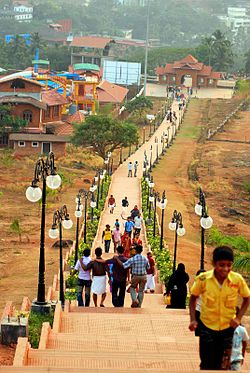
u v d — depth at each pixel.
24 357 14.91
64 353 15.91
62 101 127.81
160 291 34.97
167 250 48.41
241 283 12.33
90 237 53.44
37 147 107.75
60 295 27.27
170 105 168.50
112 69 194.25
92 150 112.94
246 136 136.12
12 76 136.00
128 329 20.80
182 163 108.25
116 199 75.50
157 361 15.45
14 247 54.12
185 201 79.88
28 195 24.58
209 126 144.75
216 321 12.37
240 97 186.12
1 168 94.50
